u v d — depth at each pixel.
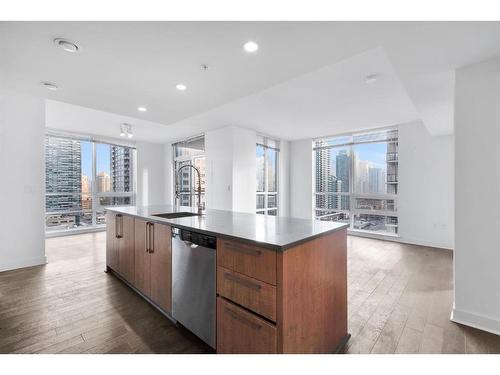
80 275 3.18
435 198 4.80
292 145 7.13
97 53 1.87
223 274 1.58
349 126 5.41
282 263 1.29
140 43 1.75
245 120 5.01
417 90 2.66
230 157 5.49
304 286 1.44
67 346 1.78
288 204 7.14
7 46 1.76
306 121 5.03
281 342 1.29
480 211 2.03
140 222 2.51
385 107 4.10
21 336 1.90
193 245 1.82
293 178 7.11
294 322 1.36
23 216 3.48
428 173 4.88
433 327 2.05
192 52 1.87
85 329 1.99
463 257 2.10
